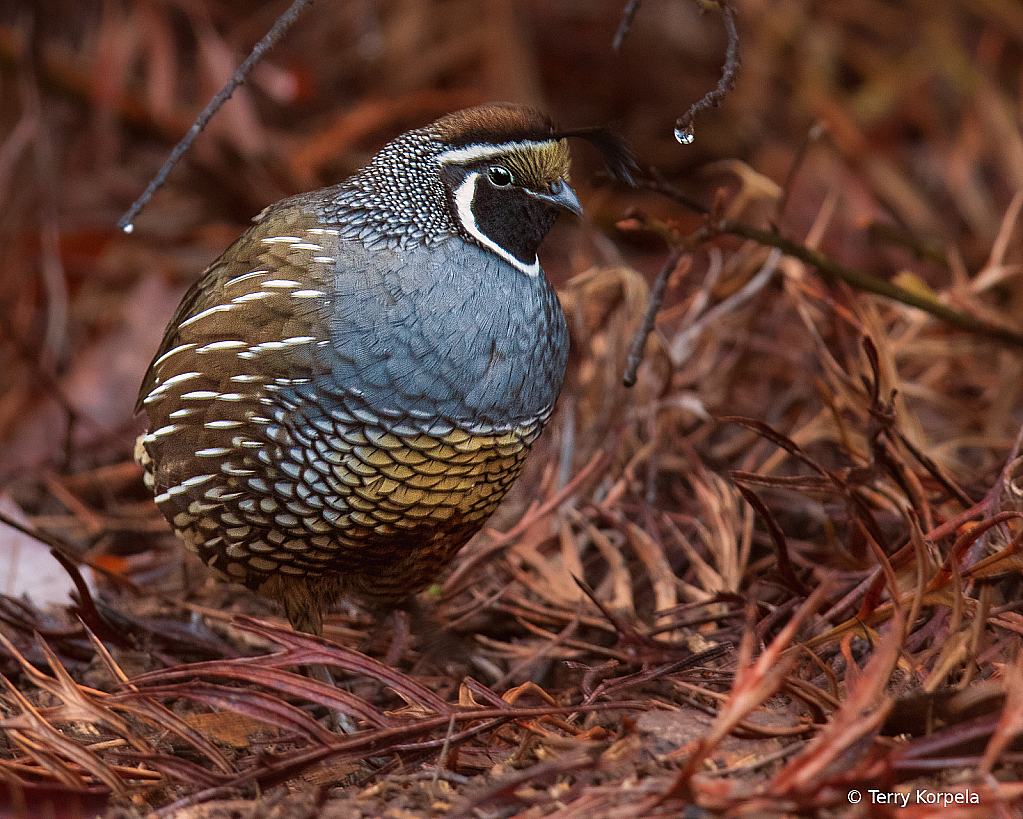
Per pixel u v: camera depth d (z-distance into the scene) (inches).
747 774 174.6
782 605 232.1
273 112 523.2
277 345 212.7
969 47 518.6
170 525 239.8
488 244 227.5
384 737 190.4
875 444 247.3
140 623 256.1
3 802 178.7
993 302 385.4
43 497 357.4
